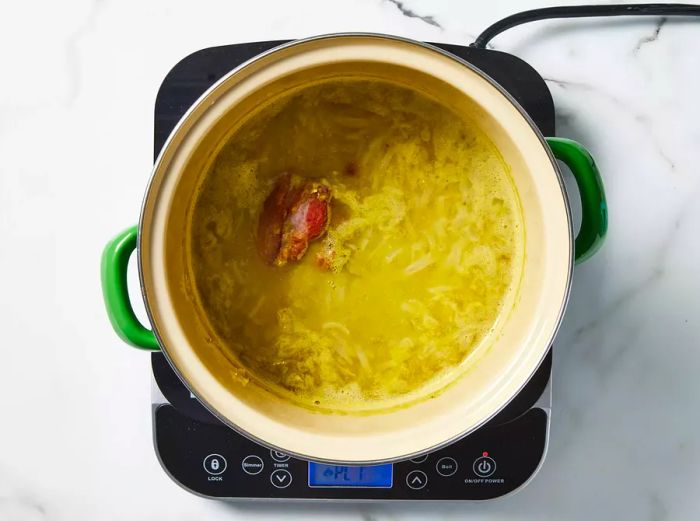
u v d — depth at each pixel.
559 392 0.87
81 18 0.86
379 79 0.74
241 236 0.78
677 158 0.86
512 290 0.77
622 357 0.87
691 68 0.87
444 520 0.87
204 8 0.85
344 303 0.79
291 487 0.81
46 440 0.87
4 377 0.86
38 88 0.86
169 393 0.79
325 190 0.78
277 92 0.74
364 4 0.86
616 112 0.86
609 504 0.87
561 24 0.87
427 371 0.79
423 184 0.79
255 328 0.78
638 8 0.85
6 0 0.86
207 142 0.72
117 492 0.87
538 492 0.88
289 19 0.85
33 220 0.86
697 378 0.87
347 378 0.79
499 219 0.78
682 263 0.86
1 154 0.86
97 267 0.86
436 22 0.86
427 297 0.79
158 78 0.85
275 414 0.72
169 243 0.69
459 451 0.81
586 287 0.87
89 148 0.86
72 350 0.86
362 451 0.69
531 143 0.68
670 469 0.87
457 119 0.76
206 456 0.80
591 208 0.73
